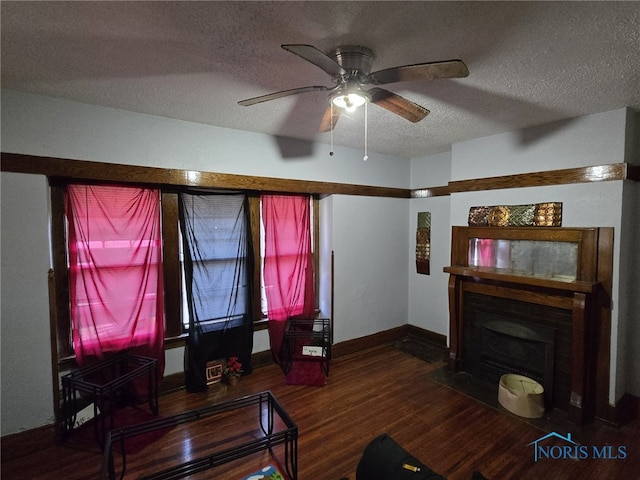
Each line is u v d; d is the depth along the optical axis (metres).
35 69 1.86
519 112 2.52
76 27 1.44
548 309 2.75
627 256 2.51
